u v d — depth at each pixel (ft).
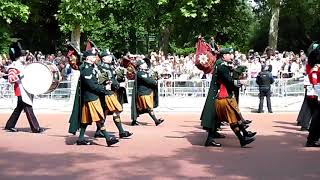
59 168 27.84
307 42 152.87
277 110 60.44
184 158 30.58
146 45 128.57
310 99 38.22
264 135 40.42
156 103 47.52
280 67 72.69
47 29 119.34
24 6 86.84
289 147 34.76
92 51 35.22
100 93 34.96
